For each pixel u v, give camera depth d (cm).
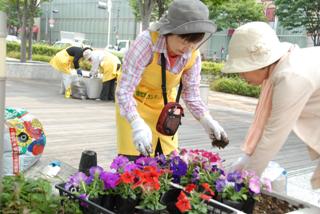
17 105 836
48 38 5303
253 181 209
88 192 193
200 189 213
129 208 196
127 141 269
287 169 527
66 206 192
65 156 497
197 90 275
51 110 819
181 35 226
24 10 1430
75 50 991
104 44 4653
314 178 237
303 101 199
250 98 1413
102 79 1005
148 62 249
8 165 329
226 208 188
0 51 165
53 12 4953
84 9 4859
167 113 258
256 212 209
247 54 209
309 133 215
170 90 273
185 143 627
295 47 216
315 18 1916
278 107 201
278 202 218
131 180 188
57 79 1430
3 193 199
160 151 277
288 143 700
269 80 214
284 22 2005
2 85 170
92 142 583
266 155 212
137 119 240
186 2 224
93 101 991
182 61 255
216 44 2988
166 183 205
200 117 274
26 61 1524
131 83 246
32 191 212
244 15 2297
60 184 206
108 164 479
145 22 955
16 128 338
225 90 1533
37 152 356
